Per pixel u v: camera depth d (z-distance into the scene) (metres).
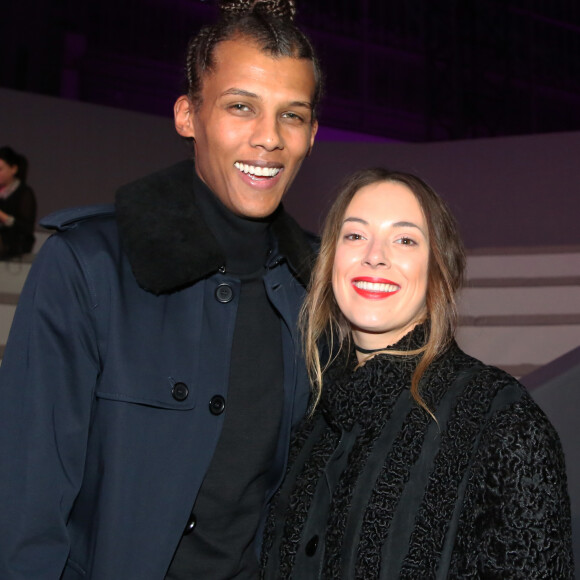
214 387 1.49
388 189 1.54
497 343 5.05
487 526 1.27
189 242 1.49
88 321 1.41
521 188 5.67
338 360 1.61
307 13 8.81
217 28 1.50
